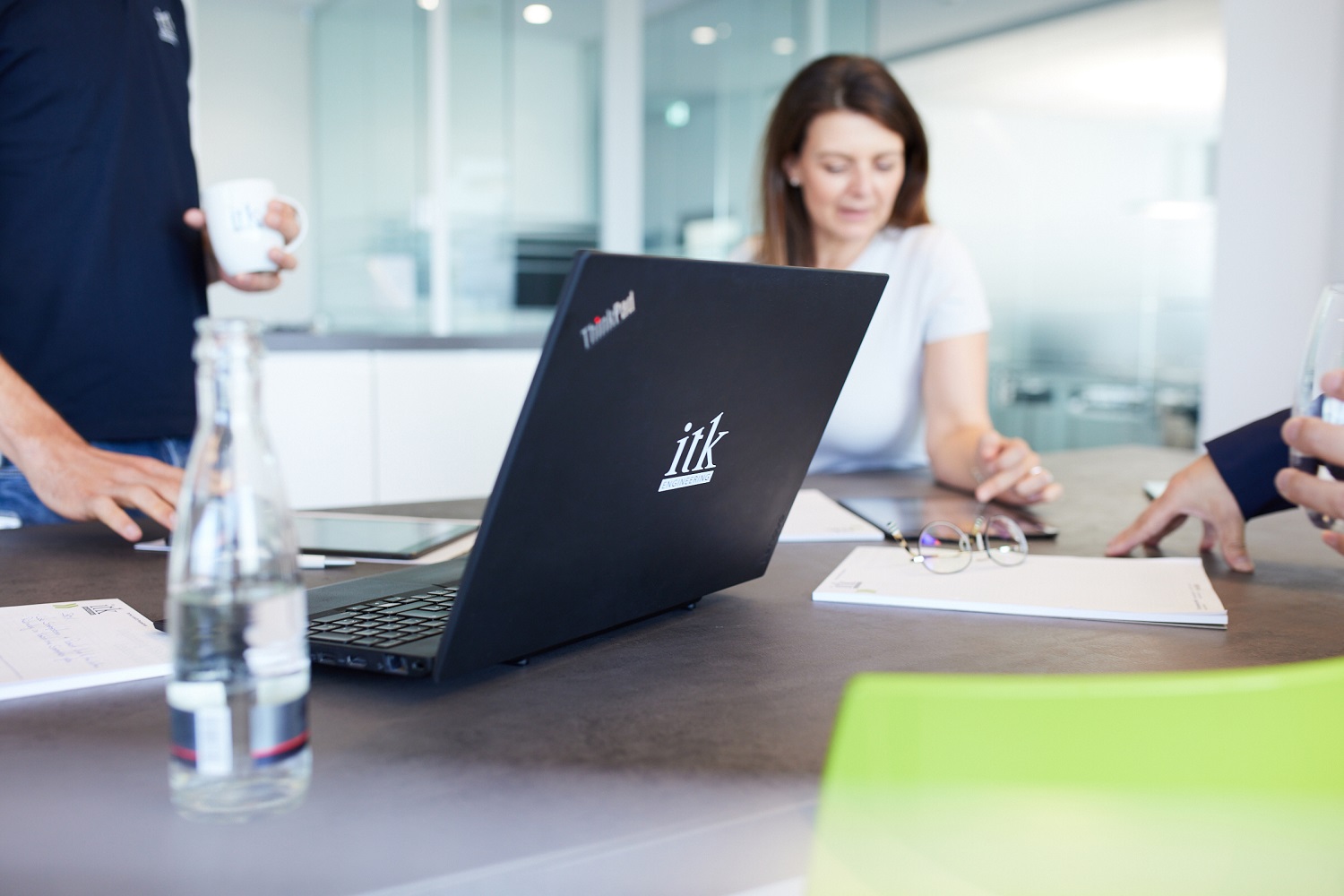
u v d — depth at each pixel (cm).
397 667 59
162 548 100
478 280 468
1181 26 382
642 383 56
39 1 136
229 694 44
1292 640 72
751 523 77
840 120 170
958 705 34
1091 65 408
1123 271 407
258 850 41
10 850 41
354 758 50
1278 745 36
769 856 44
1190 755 35
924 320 176
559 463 55
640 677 63
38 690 59
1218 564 97
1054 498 125
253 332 47
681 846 43
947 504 128
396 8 467
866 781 36
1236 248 305
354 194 503
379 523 114
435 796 46
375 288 495
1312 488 80
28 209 139
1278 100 292
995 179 442
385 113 479
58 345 143
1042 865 36
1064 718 34
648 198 473
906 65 466
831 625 75
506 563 56
